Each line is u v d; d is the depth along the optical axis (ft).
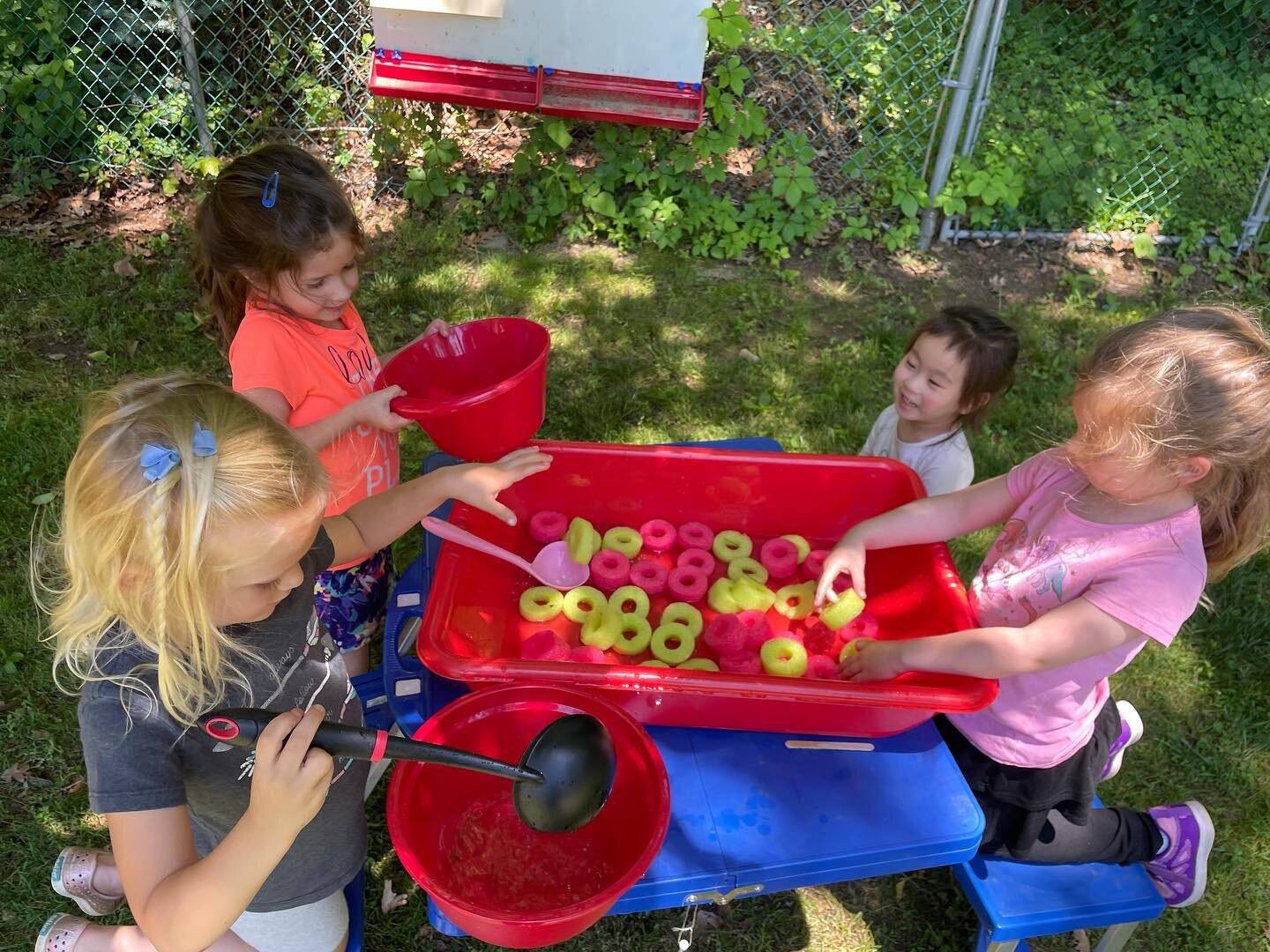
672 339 13.26
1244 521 5.33
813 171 16.43
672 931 7.38
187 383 3.95
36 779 7.94
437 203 15.35
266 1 16.01
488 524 7.14
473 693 5.22
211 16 16.08
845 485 7.57
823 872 5.32
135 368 12.03
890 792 5.59
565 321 13.43
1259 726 9.07
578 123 16.48
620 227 15.03
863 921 7.55
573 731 4.77
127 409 3.76
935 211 15.51
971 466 8.29
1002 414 12.39
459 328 6.86
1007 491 6.45
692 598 7.32
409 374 6.73
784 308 14.06
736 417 12.17
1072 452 5.39
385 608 7.98
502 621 6.89
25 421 11.11
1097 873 6.30
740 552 7.63
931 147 15.58
